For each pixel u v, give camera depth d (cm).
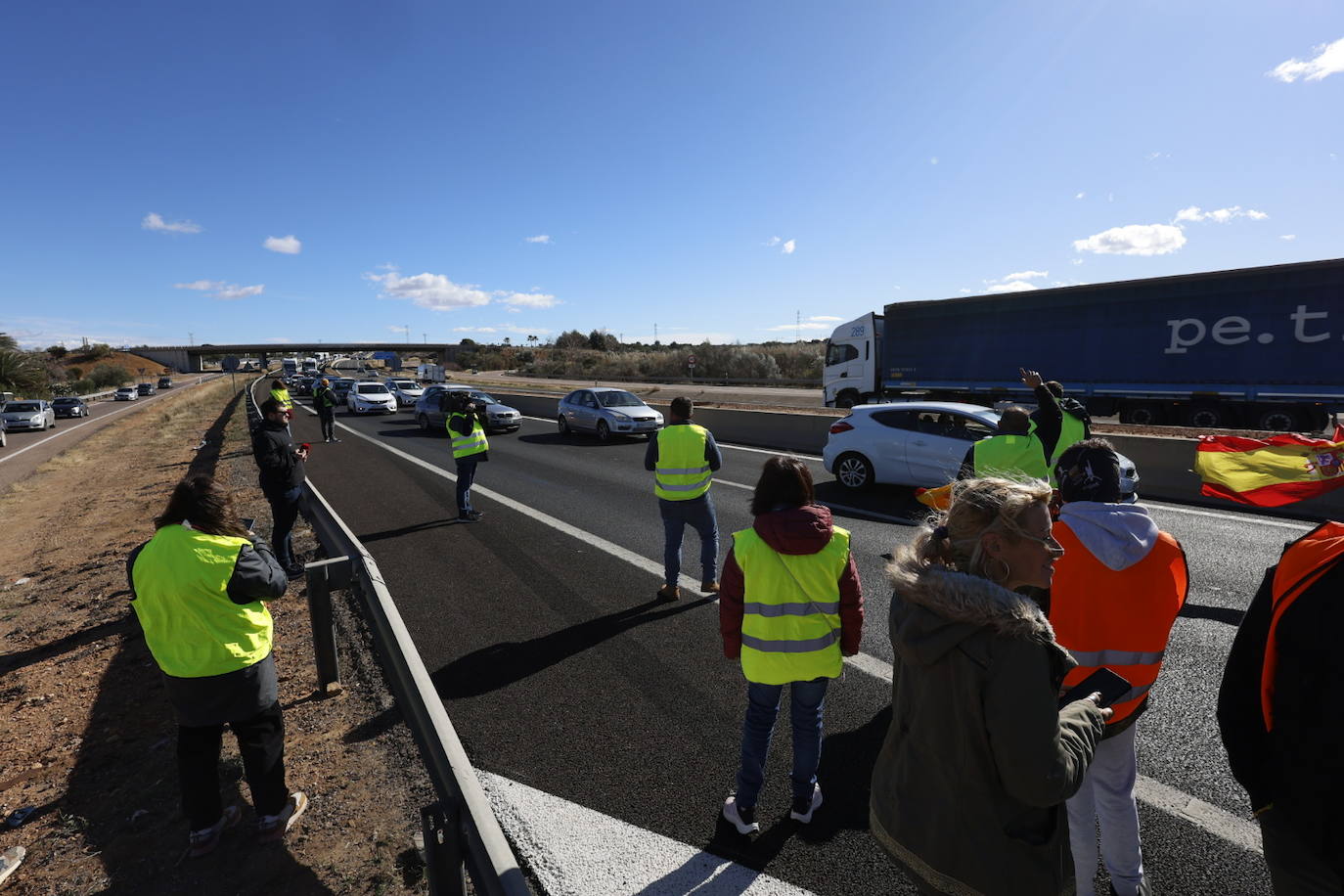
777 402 3041
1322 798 141
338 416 2762
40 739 398
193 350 13862
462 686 425
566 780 327
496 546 746
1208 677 409
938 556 164
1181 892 249
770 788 316
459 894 209
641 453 1501
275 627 521
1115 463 221
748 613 272
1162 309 1592
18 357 6125
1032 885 146
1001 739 137
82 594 696
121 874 278
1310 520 775
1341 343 1355
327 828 296
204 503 277
